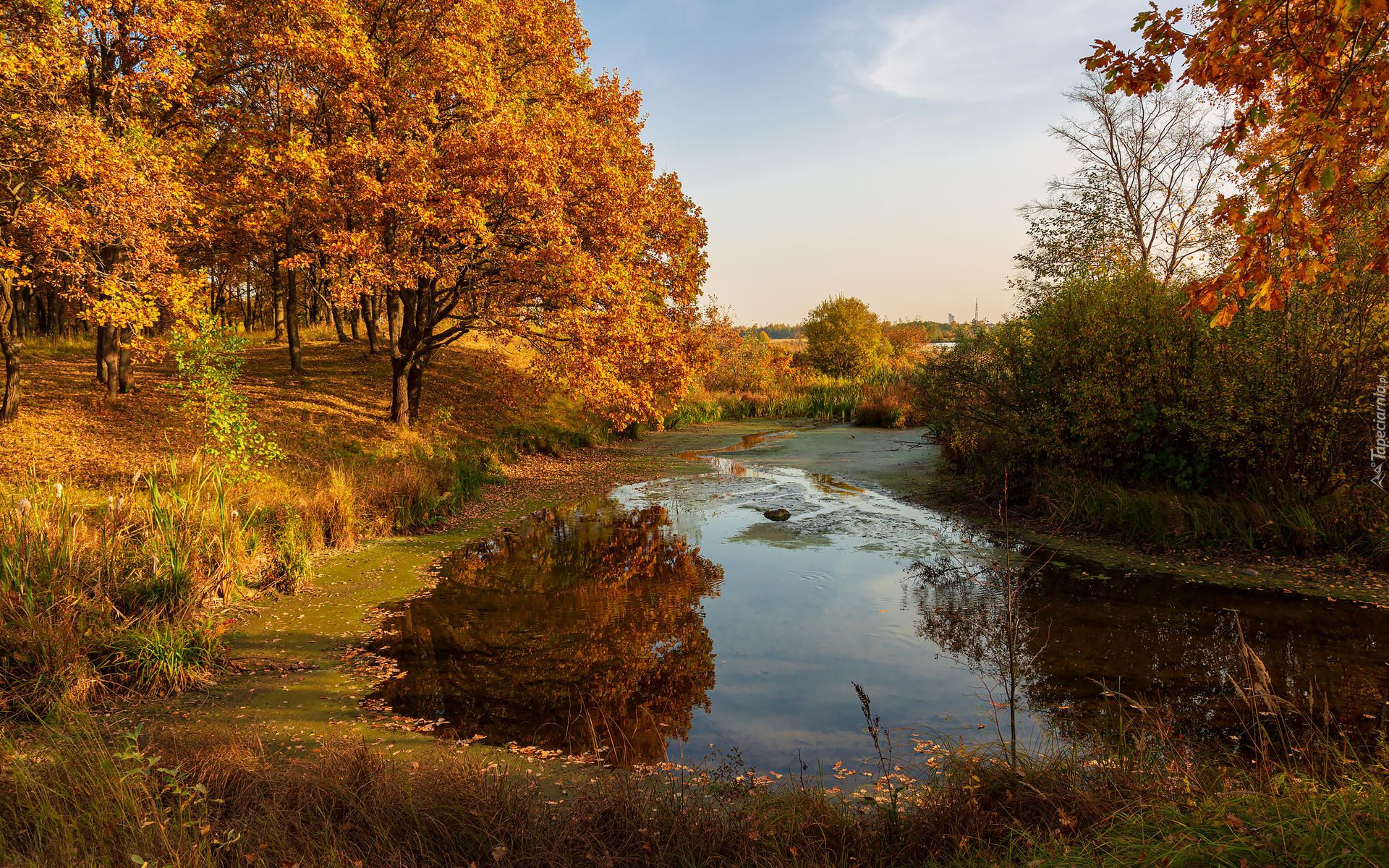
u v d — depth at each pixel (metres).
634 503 13.36
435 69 12.99
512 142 12.18
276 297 26.34
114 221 10.91
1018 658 5.77
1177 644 6.07
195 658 5.70
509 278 14.25
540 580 8.62
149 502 8.77
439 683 5.72
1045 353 11.51
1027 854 2.75
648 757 4.41
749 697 5.35
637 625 7.04
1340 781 3.11
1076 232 17.36
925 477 14.62
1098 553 9.03
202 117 14.68
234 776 3.61
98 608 5.76
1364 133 3.23
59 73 10.70
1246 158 3.33
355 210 12.52
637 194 15.69
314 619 7.19
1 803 3.07
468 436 18.00
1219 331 9.52
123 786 3.14
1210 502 9.29
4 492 9.05
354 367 21.14
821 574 8.64
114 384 14.43
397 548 10.07
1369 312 8.29
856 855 3.02
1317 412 8.52
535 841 3.04
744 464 17.98
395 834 3.07
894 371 38.94
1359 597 7.11
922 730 4.71
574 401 23.22
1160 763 3.63
